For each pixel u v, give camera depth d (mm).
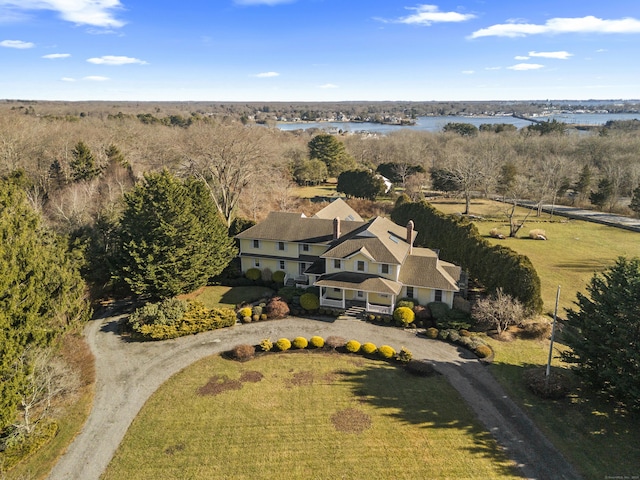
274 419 26828
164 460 23594
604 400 27953
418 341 36062
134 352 34562
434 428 25828
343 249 42125
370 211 85500
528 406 27547
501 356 33594
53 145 78500
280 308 40406
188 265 40812
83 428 26016
